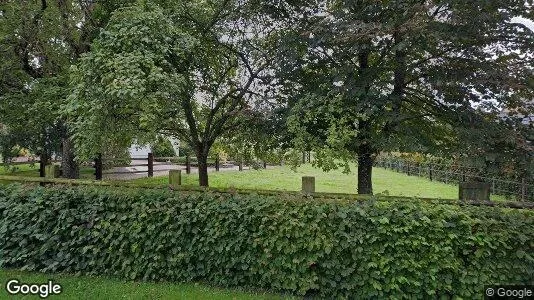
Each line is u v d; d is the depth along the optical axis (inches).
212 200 170.6
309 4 242.7
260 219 161.8
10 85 298.5
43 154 378.0
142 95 178.9
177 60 223.6
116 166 567.2
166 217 169.5
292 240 158.2
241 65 274.2
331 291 155.3
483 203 160.7
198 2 258.4
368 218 150.4
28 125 293.4
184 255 168.6
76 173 318.0
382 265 147.7
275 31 261.9
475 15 174.9
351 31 186.1
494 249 142.9
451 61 199.8
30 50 287.9
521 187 372.2
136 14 201.3
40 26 277.4
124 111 196.5
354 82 199.2
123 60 177.5
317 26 203.2
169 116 229.5
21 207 186.7
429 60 207.8
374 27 177.5
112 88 170.1
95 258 178.7
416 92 224.8
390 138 204.7
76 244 181.3
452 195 438.9
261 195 174.7
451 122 211.9
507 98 199.0
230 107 268.1
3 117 295.6
